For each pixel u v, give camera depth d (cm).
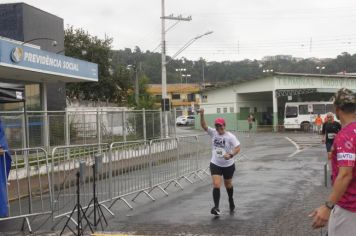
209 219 879
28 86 2247
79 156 954
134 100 4262
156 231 793
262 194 1146
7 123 1454
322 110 5006
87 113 1878
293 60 9425
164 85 3369
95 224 830
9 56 1669
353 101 426
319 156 2111
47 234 795
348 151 409
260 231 776
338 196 409
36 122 1577
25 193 952
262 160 2030
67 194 923
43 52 1892
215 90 5947
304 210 934
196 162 1512
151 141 1185
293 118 5056
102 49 4562
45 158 919
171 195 1184
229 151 939
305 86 5447
